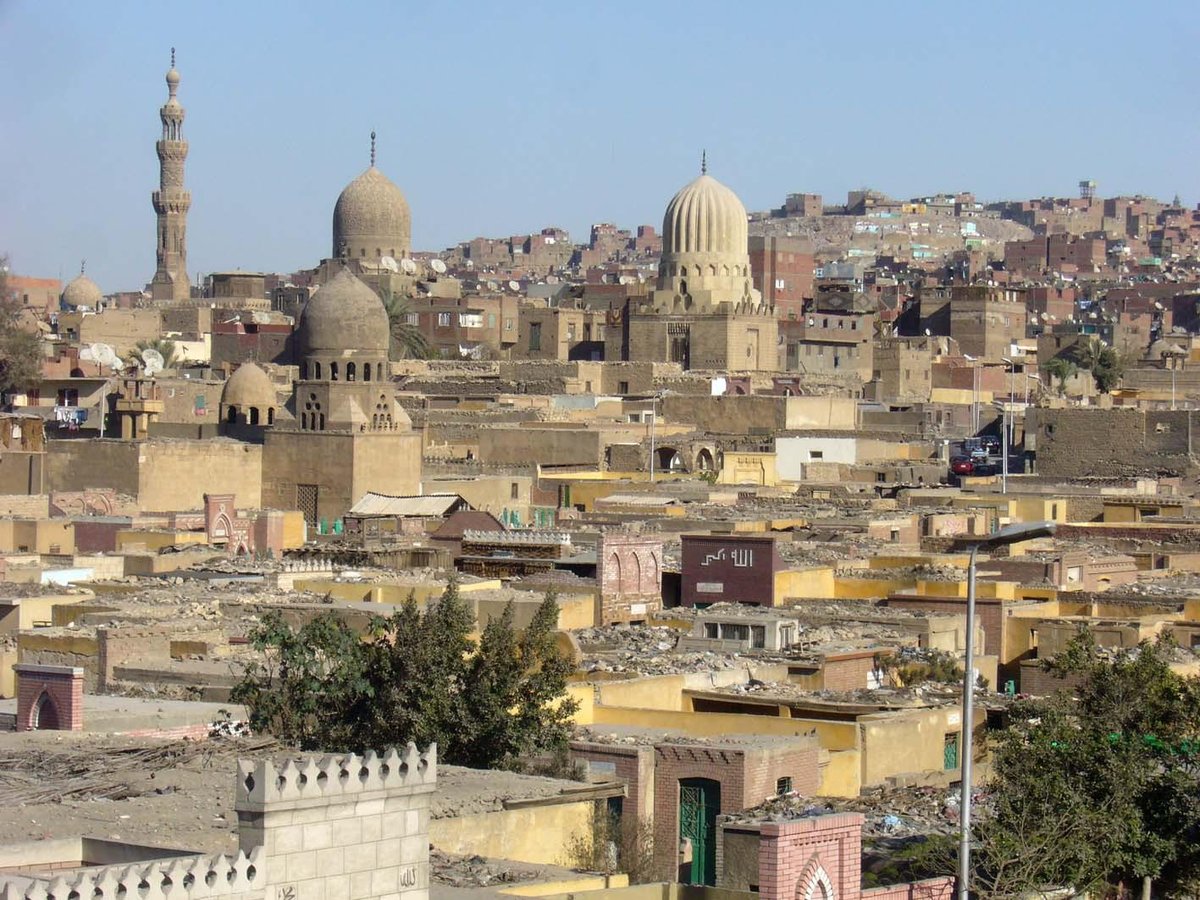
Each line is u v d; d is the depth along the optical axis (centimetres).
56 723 5572
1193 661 7581
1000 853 4803
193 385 18262
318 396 14712
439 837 4697
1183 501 14088
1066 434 17025
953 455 17738
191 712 5788
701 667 6988
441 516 12412
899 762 6066
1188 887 5347
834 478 16788
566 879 4462
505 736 5625
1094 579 10250
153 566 9812
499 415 18038
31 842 4066
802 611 8394
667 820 5397
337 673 5700
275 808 3638
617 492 14425
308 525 12862
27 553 10256
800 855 4434
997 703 6581
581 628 8100
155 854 4009
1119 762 5288
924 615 8256
